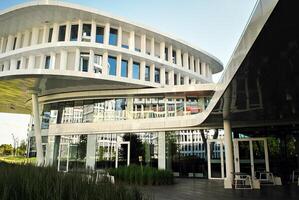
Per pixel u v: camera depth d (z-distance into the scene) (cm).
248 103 1129
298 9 405
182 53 3297
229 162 1477
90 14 2572
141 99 2645
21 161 826
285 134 1752
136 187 437
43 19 2659
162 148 2231
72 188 404
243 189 1310
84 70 2589
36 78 2492
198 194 1127
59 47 2559
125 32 2828
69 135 2677
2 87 2838
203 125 2069
